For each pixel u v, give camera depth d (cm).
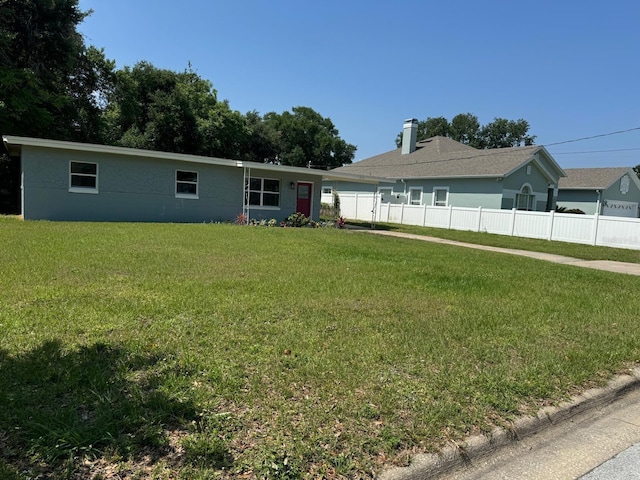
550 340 441
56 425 235
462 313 514
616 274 944
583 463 265
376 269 789
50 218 1430
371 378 324
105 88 2488
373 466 230
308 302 522
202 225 1466
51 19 1989
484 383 330
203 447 227
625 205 2895
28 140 1323
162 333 386
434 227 2181
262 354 354
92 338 364
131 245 892
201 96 3447
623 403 351
